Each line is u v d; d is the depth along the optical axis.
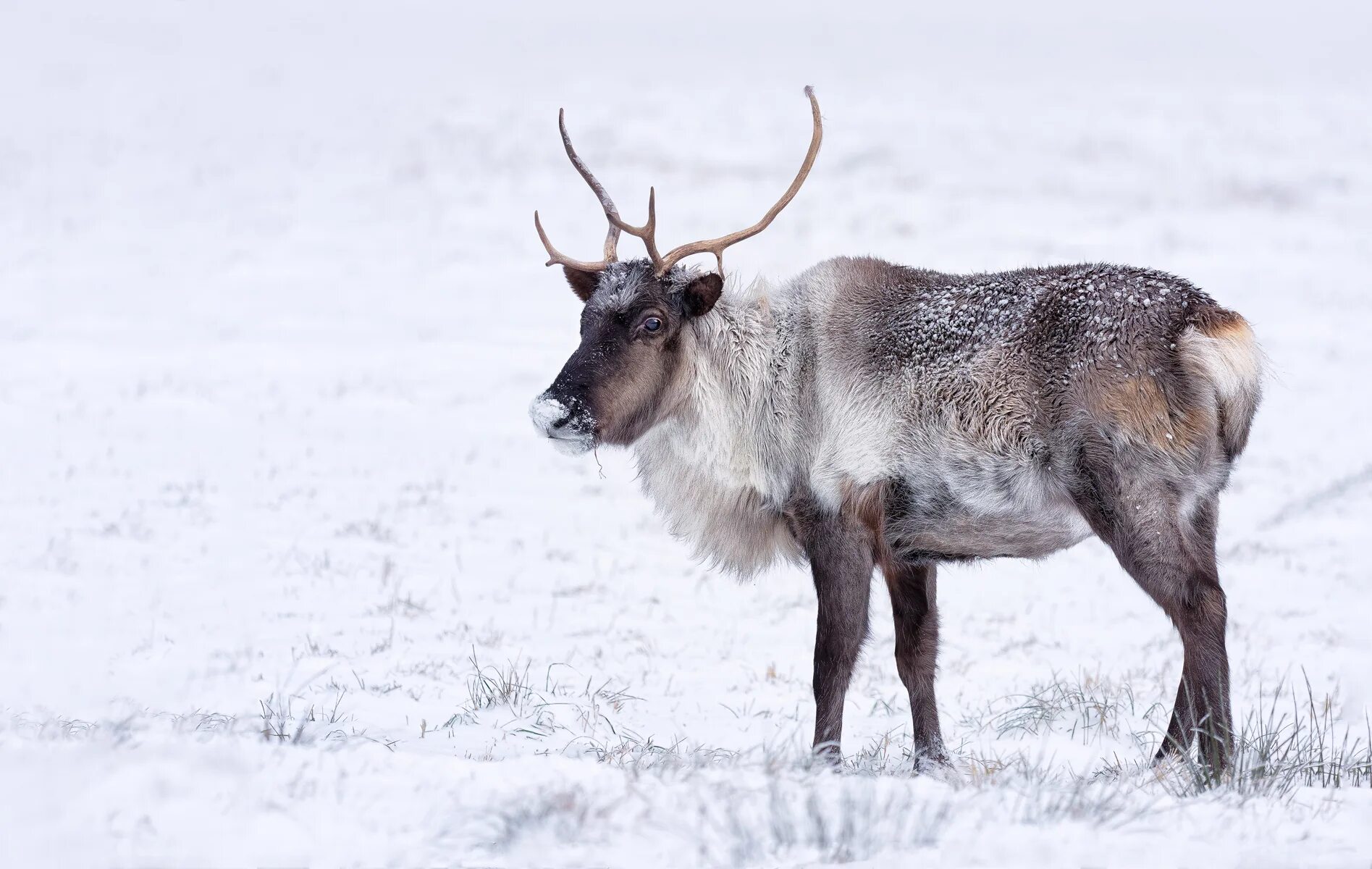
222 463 51.41
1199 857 15.37
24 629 32.09
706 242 26.52
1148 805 17.50
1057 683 30.33
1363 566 43.47
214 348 72.38
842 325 25.73
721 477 26.75
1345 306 87.19
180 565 38.78
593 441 25.47
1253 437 60.03
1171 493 22.86
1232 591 40.75
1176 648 35.59
